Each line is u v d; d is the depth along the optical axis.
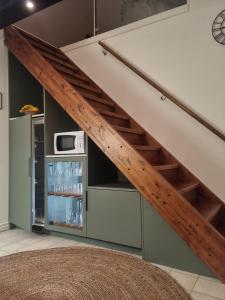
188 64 3.10
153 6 4.40
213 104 2.93
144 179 2.38
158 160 3.25
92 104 3.29
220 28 2.90
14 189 3.72
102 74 3.86
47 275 1.82
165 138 3.28
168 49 3.25
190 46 3.09
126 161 2.49
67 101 2.90
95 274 1.83
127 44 3.59
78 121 2.82
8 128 3.81
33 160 3.52
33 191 3.50
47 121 3.48
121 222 2.84
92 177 3.18
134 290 1.63
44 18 4.67
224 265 1.98
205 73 2.99
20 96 3.98
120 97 3.68
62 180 3.43
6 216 3.76
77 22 5.32
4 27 3.32
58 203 3.46
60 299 1.52
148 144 3.39
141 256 2.74
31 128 3.51
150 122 3.41
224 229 2.64
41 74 3.14
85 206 3.11
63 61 4.02
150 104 3.42
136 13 4.59
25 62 3.30
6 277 1.79
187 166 3.10
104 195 2.97
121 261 2.07
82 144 3.14
